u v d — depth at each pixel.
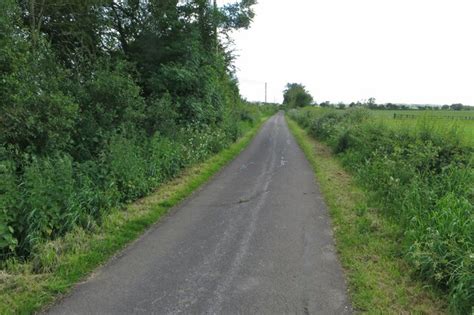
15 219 4.48
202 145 11.93
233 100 23.64
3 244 4.16
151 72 12.63
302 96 85.00
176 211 6.60
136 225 5.65
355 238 5.04
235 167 11.38
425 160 6.89
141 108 9.31
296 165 11.70
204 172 9.95
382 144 9.45
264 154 14.46
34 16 8.77
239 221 5.98
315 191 8.06
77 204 5.38
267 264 4.32
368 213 6.14
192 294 3.65
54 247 4.46
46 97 5.88
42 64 6.67
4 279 3.80
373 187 7.71
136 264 4.37
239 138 19.81
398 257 4.44
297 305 3.43
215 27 15.47
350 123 14.83
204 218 6.16
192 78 12.91
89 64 8.38
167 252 4.73
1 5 5.95
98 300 3.54
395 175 7.02
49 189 4.91
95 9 10.79
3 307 3.32
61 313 3.32
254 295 3.61
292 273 4.09
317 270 4.16
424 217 4.93
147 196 7.38
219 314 3.29
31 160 5.59
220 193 7.95
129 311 3.35
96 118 7.91
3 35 5.80
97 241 4.87
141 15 13.10
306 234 5.34
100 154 6.94
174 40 13.17
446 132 7.74
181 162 10.09
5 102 5.49
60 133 6.15
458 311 3.22
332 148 14.74
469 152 6.84
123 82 8.38
